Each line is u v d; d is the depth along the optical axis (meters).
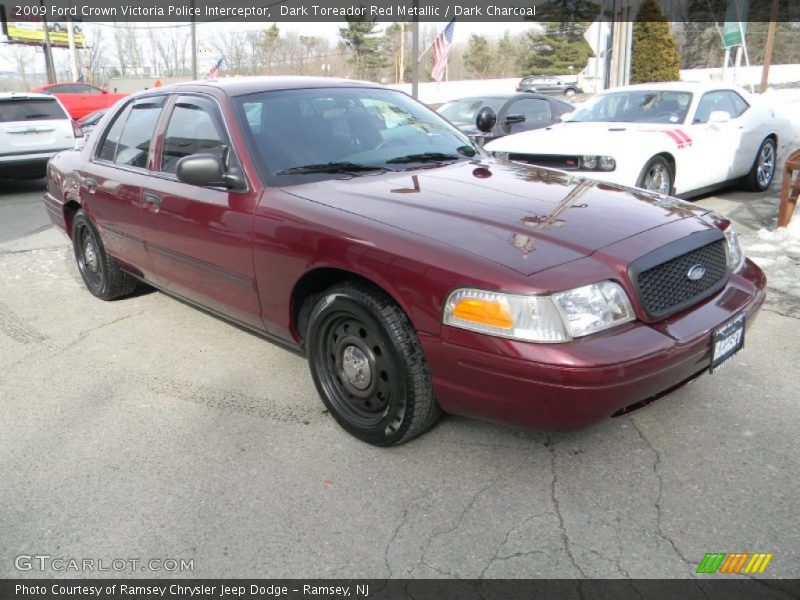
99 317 4.95
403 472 2.88
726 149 7.72
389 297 2.84
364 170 3.60
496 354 2.47
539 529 2.50
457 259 2.60
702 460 2.87
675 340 2.58
